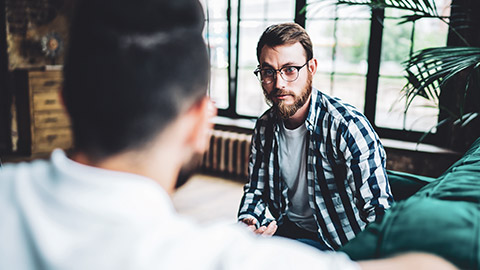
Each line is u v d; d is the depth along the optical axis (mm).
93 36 407
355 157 1565
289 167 1728
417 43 3820
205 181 4766
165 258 356
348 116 1576
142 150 414
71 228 376
